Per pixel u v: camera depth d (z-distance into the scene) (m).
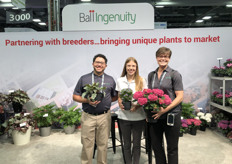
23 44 4.09
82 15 3.97
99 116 2.14
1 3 6.66
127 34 4.04
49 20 4.64
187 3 6.67
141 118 2.21
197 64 4.10
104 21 3.98
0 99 3.63
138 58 4.10
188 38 4.04
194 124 3.62
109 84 2.21
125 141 2.26
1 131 3.79
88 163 2.19
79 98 2.19
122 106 2.20
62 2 6.50
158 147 2.19
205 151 3.01
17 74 4.15
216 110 4.13
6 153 3.04
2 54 4.11
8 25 8.66
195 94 4.16
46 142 3.47
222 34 4.01
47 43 4.09
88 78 2.20
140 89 2.24
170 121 1.97
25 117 3.49
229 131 3.54
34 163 2.72
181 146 3.20
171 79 2.05
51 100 4.20
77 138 3.65
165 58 2.05
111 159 2.80
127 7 3.93
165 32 4.03
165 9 7.80
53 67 4.14
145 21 3.96
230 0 6.56
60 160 2.80
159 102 1.90
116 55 4.10
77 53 4.11
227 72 3.50
